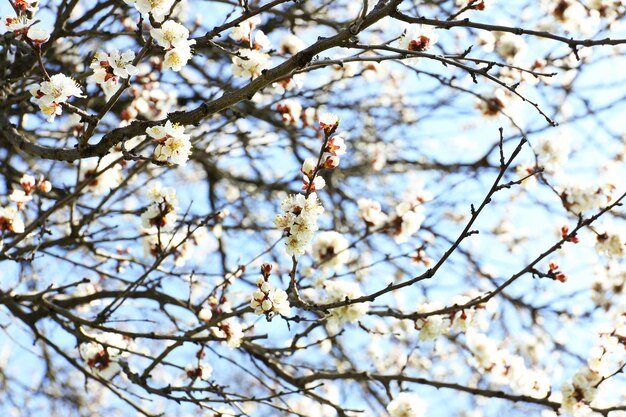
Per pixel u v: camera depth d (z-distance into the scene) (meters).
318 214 3.17
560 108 7.09
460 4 5.80
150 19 3.20
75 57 5.69
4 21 2.99
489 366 4.79
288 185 7.28
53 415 7.25
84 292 5.77
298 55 3.14
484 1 3.24
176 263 4.95
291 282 3.38
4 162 5.68
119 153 4.98
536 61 5.95
